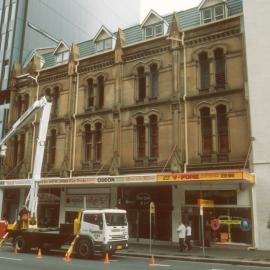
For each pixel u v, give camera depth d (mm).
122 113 27266
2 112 36344
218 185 22531
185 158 23766
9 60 37625
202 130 23906
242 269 14148
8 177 32812
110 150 27297
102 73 29109
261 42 22469
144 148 26016
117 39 28609
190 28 25250
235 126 22516
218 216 22266
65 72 31422
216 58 24359
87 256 17484
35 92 33156
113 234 17625
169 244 23500
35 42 40000
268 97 21625
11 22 39156
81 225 18141
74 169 28844
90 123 28875
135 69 27438
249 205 21172
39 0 41219
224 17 25219
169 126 24875
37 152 20938
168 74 25750
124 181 23594
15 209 32094
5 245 24031
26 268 13469
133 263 15758
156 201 24844
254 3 23203
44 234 19484
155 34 28312
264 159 21062
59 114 30953
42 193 30406
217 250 20438
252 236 20672
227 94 23141
